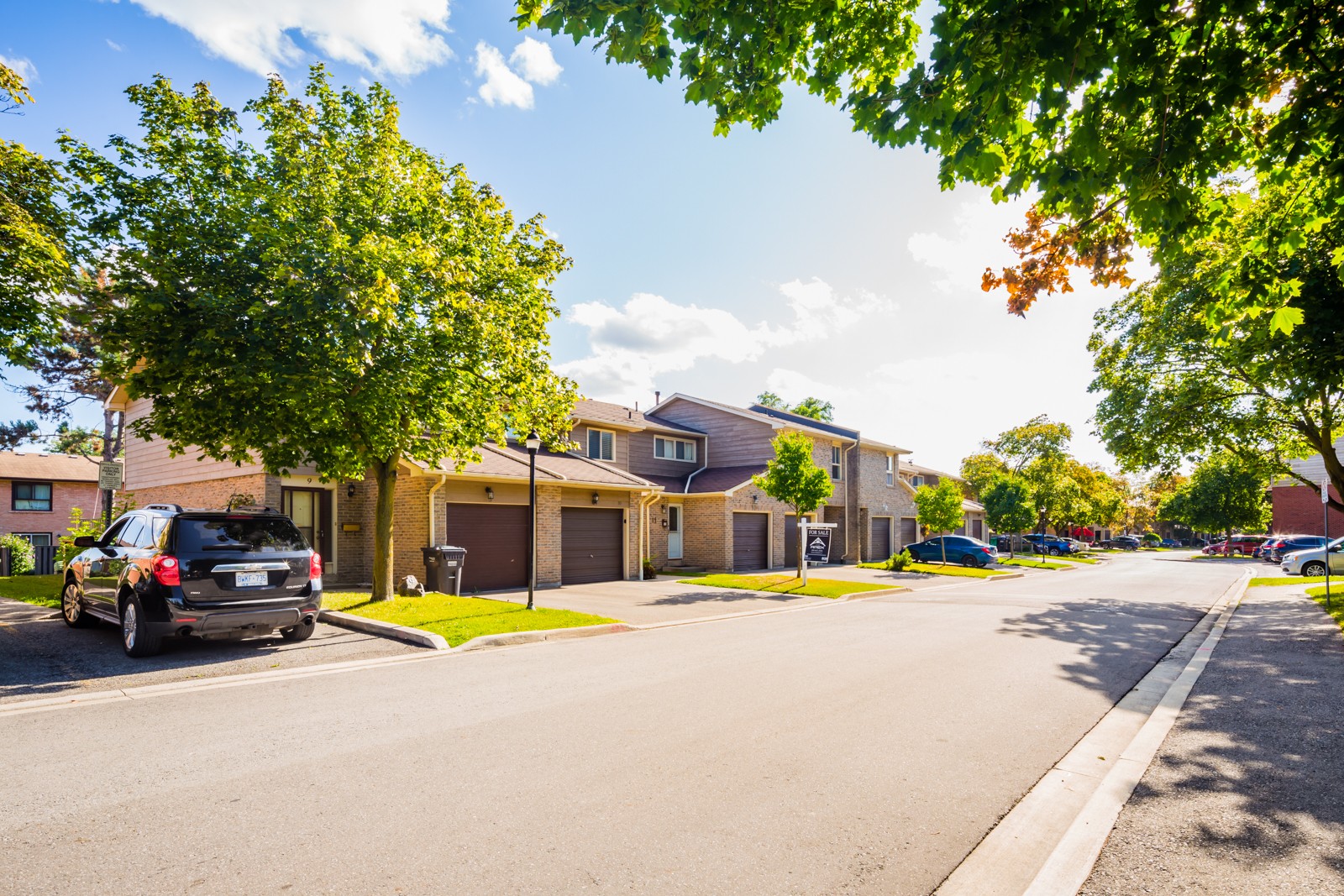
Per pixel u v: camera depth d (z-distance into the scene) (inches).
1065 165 164.1
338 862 137.3
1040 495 1776.6
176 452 441.1
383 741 211.9
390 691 275.6
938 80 163.6
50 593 565.3
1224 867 138.0
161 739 212.5
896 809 166.7
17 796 168.4
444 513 640.4
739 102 201.0
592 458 965.2
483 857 139.6
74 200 383.9
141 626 321.7
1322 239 330.6
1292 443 797.9
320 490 669.9
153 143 398.6
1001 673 323.6
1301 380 426.9
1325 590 711.7
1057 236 209.2
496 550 692.1
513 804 165.8
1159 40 151.8
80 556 413.7
